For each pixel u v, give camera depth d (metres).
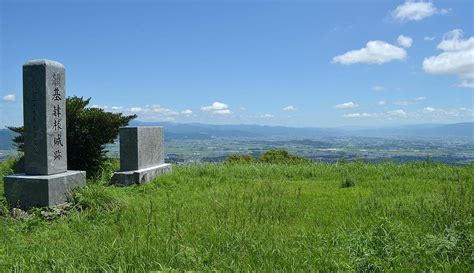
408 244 5.40
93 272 4.93
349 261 4.96
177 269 4.78
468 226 6.06
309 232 6.36
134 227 7.12
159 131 14.49
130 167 12.81
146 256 5.25
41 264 5.23
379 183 11.85
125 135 12.81
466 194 8.48
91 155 13.64
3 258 5.41
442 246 5.22
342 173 13.98
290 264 5.05
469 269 4.80
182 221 7.34
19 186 9.26
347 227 6.72
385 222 6.38
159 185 11.75
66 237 6.73
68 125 13.23
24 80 9.58
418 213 7.36
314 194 10.21
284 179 13.17
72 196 9.39
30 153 9.57
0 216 8.60
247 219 7.21
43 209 8.93
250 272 4.78
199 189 11.34
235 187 11.38
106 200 8.94
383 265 4.82
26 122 9.58
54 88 9.71
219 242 5.82
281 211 7.94
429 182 11.74
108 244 5.87
